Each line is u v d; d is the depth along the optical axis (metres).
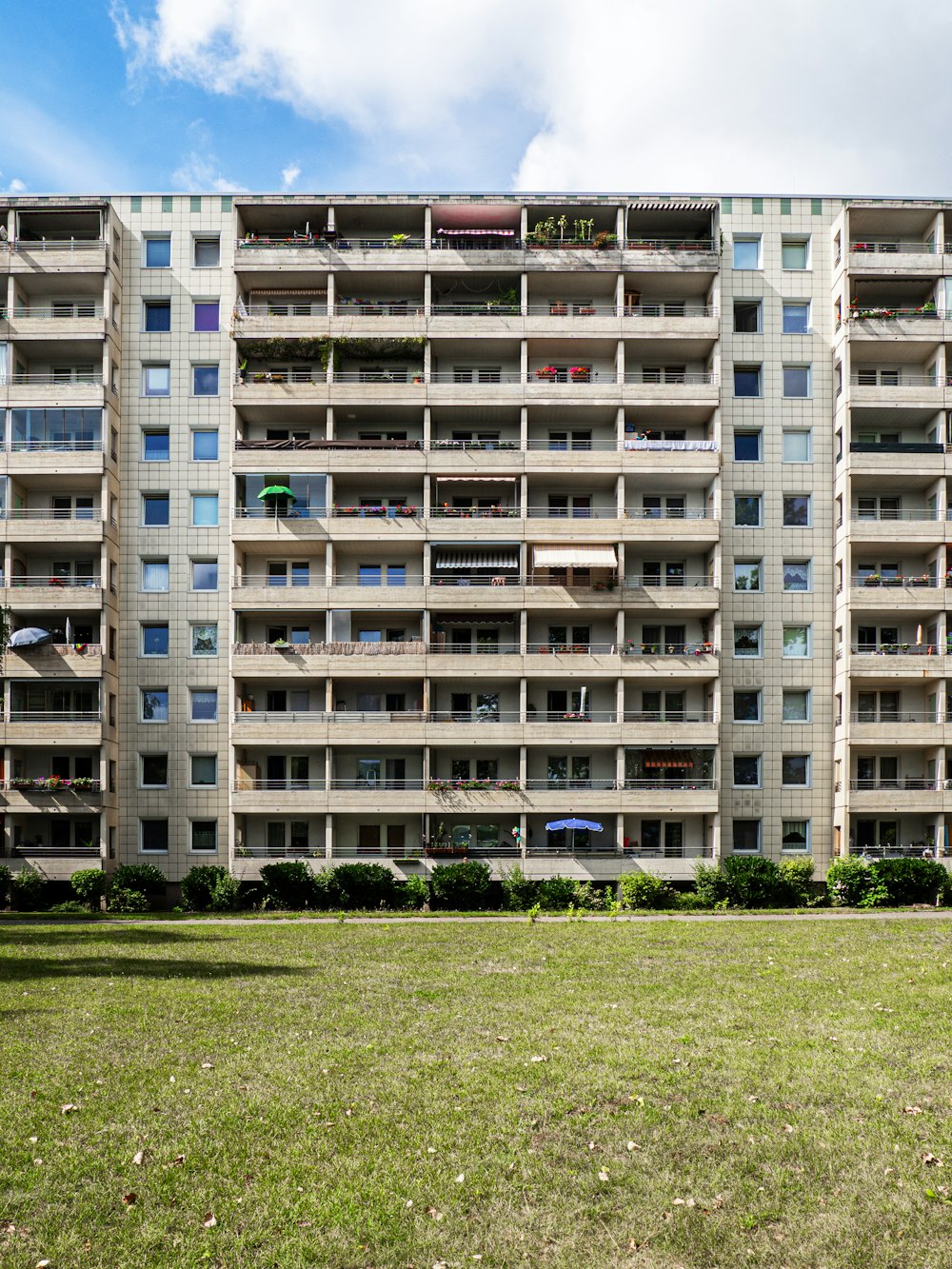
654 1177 10.59
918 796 40.75
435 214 43.50
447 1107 12.40
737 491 43.47
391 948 25.36
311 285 43.78
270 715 41.28
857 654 41.56
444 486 42.94
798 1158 11.05
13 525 41.31
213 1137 11.41
